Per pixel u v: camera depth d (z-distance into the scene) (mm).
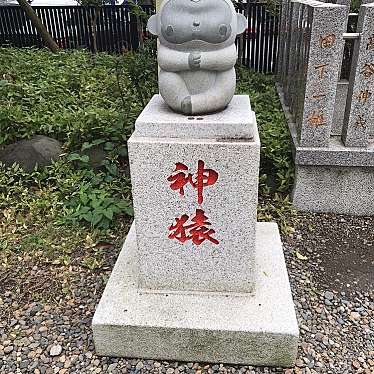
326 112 3518
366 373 2396
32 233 3504
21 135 4500
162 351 2434
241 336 2332
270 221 3674
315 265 3256
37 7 8438
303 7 3893
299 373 2375
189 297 2543
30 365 2453
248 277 2502
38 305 2844
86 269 3125
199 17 2133
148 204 2381
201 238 2436
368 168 3674
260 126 4562
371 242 3521
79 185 3914
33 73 6238
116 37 8492
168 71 2277
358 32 3414
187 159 2254
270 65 7426
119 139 4398
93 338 2457
